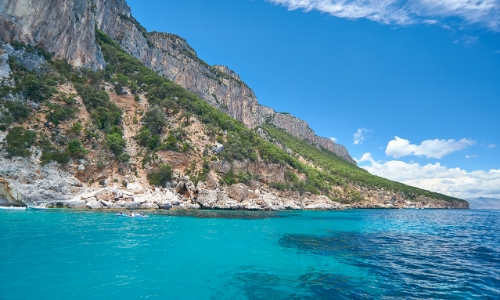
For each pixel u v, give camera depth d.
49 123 48.75
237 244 23.95
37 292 11.87
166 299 12.01
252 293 13.17
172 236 25.45
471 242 30.03
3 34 53.78
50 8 61.38
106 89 71.00
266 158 82.50
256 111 192.75
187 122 73.00
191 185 57.59
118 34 105.25
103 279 13.78
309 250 23.05
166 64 124.25
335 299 12.63
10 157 40.25
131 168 55.69
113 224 29.97
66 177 44.56
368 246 25.67
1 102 45.22
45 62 59.84
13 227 25.16
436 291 13.96
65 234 23.22
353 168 180.38
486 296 13.42
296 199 83.38
